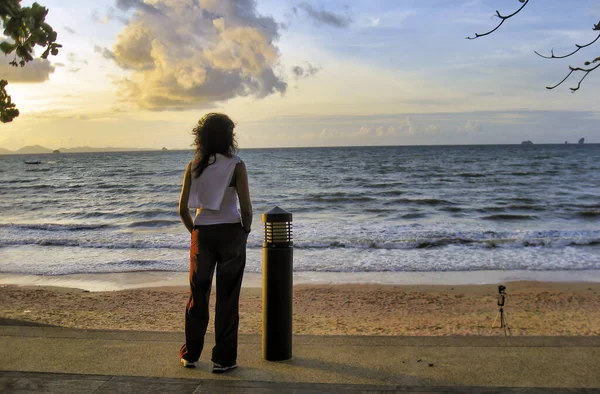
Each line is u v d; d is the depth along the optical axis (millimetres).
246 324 7281
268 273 3615
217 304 3441
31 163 102375
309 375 3357
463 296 9562
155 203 27734
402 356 3689
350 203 26719
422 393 3035
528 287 10273
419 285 10430
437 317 8031
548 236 15680
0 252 14242
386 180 42469
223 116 3441
